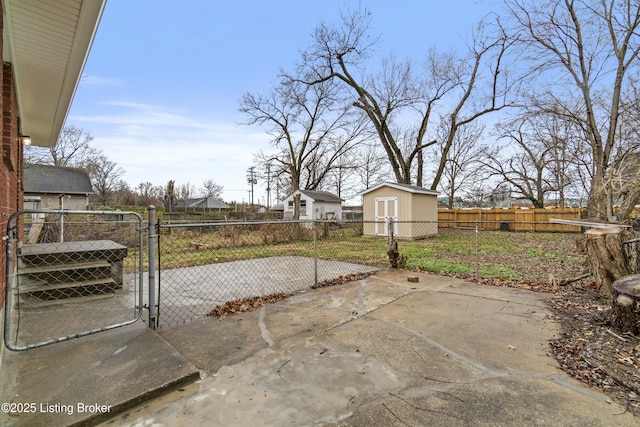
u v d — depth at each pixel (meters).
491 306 4.04
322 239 12.88
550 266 6.91
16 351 2.47
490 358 2.60
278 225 12.24
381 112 19.36
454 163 24.91
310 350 2.75
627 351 2.66
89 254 4.74
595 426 1.77
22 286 4.02
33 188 20.14
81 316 3.54
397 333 3.14
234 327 3.31
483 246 10.61
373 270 6.55
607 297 3.90
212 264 7.56
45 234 8.72
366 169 30.80
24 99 5.20
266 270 6.76
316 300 4.35
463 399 2.03
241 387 2.16
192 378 2.22
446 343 2.90
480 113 17.12
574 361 2.53
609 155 10.31
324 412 1.89
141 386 2.05
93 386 2.05
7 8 2.95
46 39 3.48
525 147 17.22
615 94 10.15
